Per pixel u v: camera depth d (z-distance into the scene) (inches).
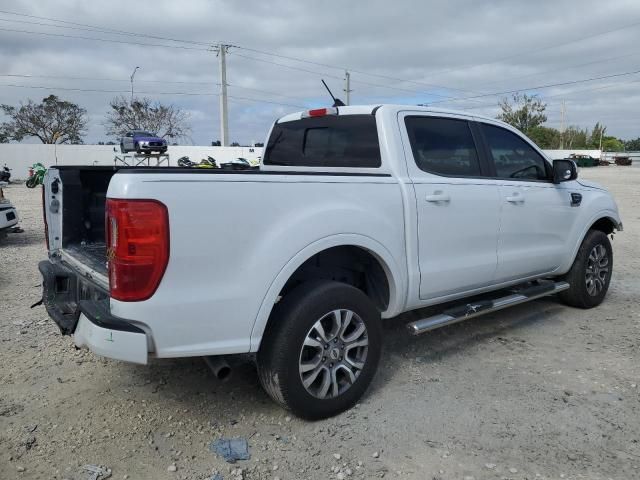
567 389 152.9
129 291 108.8
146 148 951.6
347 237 135.1
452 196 163.3
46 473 113.1
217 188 115.6
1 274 286.2
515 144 196.1
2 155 1467.8
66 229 166.9
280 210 124.9
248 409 141.1
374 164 159.9
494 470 115.5
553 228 204.5
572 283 222.8
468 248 170.6
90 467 115.3
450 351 181.5
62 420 134.5
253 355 165.0
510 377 160.9
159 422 134.2
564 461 118.7
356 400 141.4
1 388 151.1
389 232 145.5
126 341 109.4
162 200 109.0
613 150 4116.6
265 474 114.2
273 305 125.6
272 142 204.5
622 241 410.3
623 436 128.7
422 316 211.6
